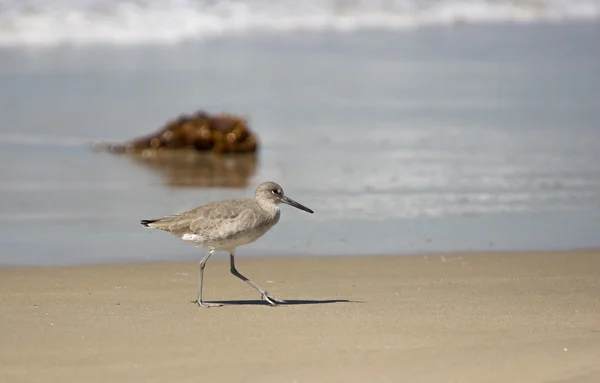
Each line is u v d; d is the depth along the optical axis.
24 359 8.02
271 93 27.83
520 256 12.88
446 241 13.73
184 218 10.27
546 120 24.17
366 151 20.69
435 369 7.80
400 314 9.59
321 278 11.66
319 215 15.37
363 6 43.72
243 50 35.31
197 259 12.72
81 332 8.82
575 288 11.02
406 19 43.75
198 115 22.33
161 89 27.89
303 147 21.31
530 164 19.30
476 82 30.00
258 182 18.14
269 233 14.20
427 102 26.73
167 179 18.58
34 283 11.14
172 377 7.61
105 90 27.56
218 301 10.41
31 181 17.97
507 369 7.81
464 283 11.33
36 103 25.69
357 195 16.80
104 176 18.73
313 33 39.78
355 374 7.68
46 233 14.09
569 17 47.00
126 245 13.45
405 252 13.10
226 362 7.96
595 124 23.64
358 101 26.77
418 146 21.20
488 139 21.86
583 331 8.91
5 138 22.00
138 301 10.27
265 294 10.27
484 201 16.34
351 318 9.41
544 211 15.66
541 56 35.56
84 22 35.75
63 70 30.23
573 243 13.65
